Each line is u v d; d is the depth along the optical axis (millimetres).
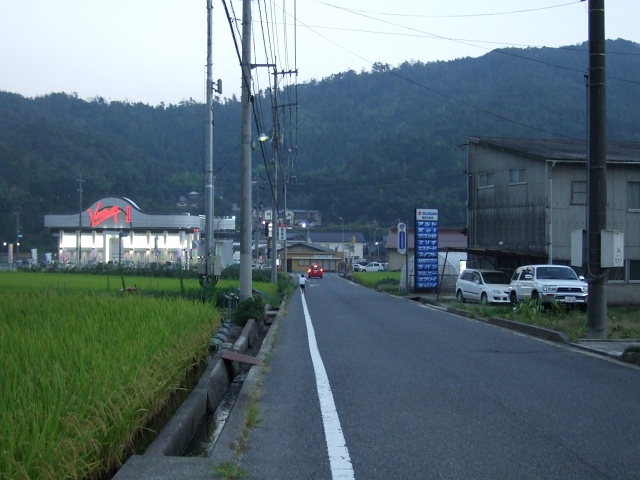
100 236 61594
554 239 26719
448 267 37969
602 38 13703
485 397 8406
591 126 13727
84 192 75750
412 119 102062
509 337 15133
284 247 66938
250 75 18688
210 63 25125
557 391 8797
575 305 21031
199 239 64938
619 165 27000
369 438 6547
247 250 19234
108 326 8008
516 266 28578
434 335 15555
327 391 8805
